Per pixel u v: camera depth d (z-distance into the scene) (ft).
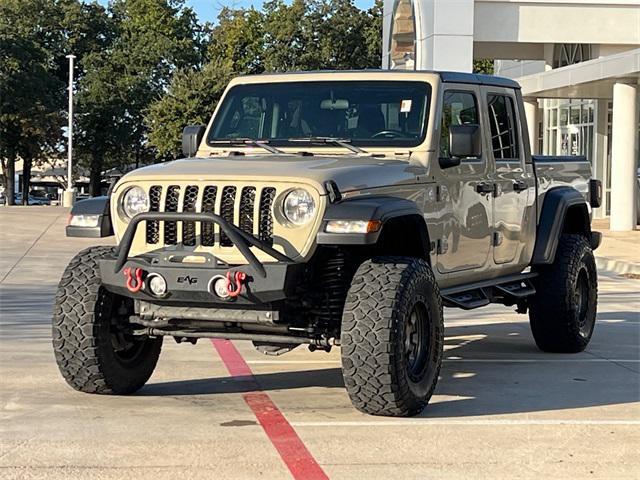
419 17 111.86
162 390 32.45
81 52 282.36
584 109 127.34
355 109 32.55
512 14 109.19
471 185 33.50
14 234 89.25
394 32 118.21
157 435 27.66
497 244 35.14
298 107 33.01
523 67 142.92
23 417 29.07
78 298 30.14
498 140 35.50
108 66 276.00
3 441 27.04
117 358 30.89
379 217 27.81
